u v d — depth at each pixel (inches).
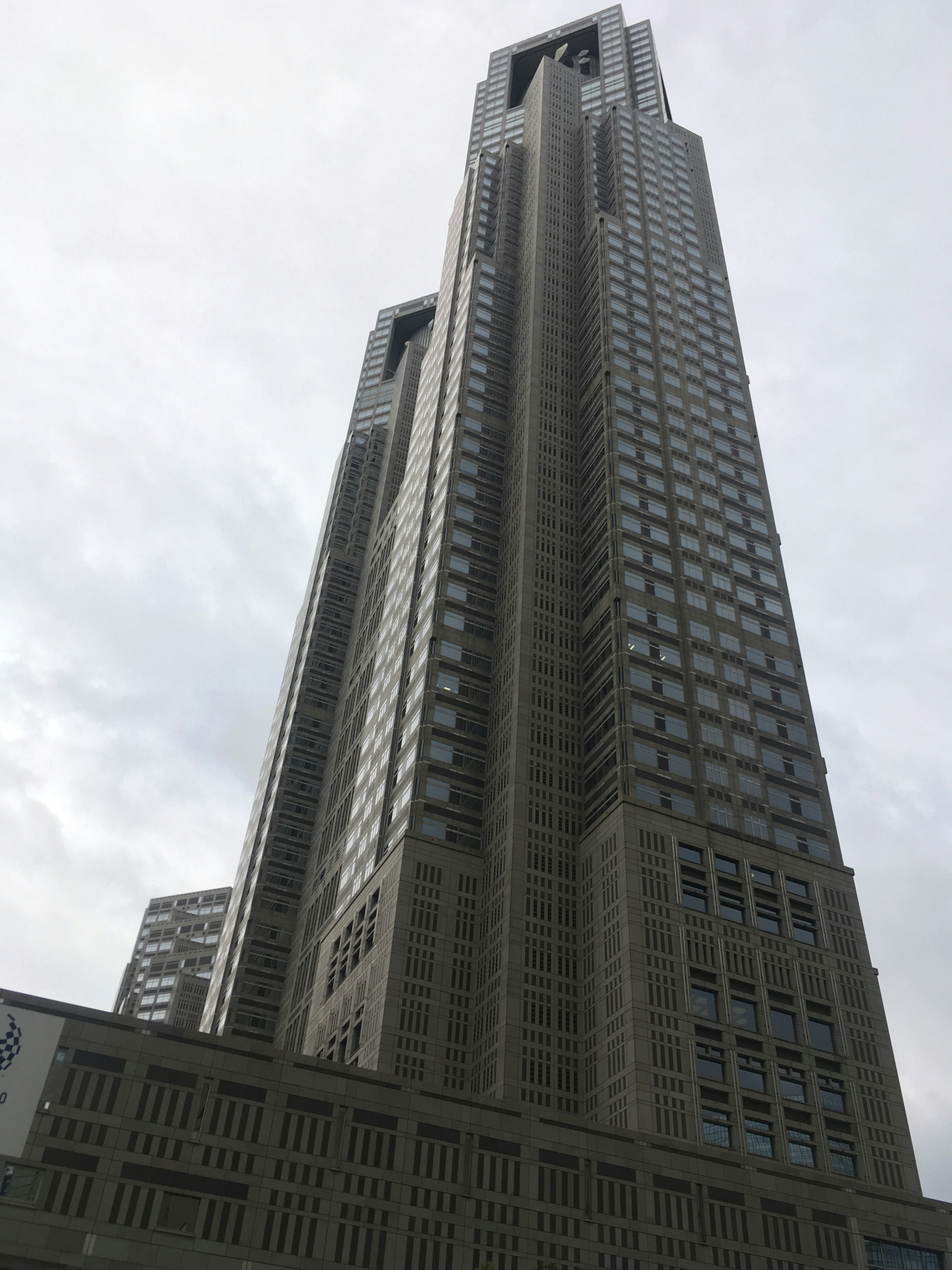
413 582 5777.6
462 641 5221.5
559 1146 3255.4
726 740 4630.9
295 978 5856.3
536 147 7377.0
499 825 4564.5
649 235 6707.7
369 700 6117.1
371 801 5251.0
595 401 5807.1
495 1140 3186.5
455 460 5851.4
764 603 5251.0
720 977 3939.5
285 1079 3046.3
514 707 4808.1
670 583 5059.1
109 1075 2861.7
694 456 5644.7
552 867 4362.7
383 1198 2962.6
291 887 6574.8
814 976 4106.8
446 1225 2987.2
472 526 5639.8
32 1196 2628.0
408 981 4175.7
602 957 4023.1
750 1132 3617.1
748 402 6161.4
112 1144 2763.3
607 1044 3811.5
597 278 6299.2
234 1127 2913.4
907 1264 3491.6
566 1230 3107.8
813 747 4847.4
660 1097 3567.9
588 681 4909.0
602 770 4517.7
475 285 6648.6
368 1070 3166.8
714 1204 3346.5
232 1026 5900.6
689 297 6496.1
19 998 2874.0
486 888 4478.3
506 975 4050.2
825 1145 3683.6
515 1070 3846.0
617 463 5383.9
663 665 4763.8
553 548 5383.9
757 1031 3880.4
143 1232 2672.2
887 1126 3843.5
